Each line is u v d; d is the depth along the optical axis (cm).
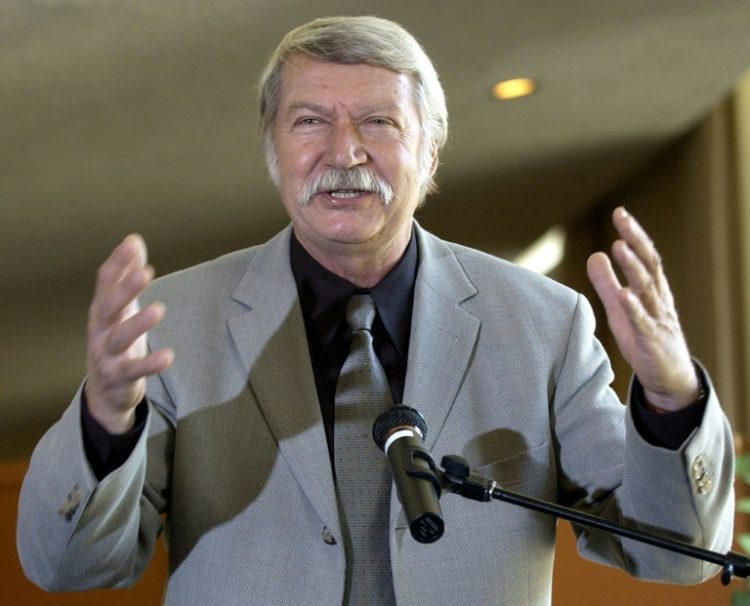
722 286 1655
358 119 460
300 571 436
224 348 471
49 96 1266
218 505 446
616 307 390
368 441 454
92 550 404
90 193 1691
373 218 457
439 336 476
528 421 468
